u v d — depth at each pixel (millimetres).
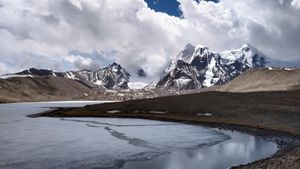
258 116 88000
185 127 83062
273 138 62750
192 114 102812
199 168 40719
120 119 105375
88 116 116875
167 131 75625
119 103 135500
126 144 58531
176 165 42594
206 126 84562
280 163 35938
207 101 117062
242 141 61219
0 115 130875
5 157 47406
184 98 127750
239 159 45531
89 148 54625
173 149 54031
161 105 119250
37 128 82188
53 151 51844
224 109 101625
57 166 42406
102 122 96438
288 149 49469
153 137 66625
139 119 104250
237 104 106250
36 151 51781
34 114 133250
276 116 85500
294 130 69062
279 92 131875
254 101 109688
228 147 55500
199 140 62875
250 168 36125
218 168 40562
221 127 81562
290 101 107312
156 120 100250
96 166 42500
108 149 53781
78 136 68062
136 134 70938
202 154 49812
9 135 69562
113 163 43969
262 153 49438
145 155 49219
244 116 90125
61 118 112688
